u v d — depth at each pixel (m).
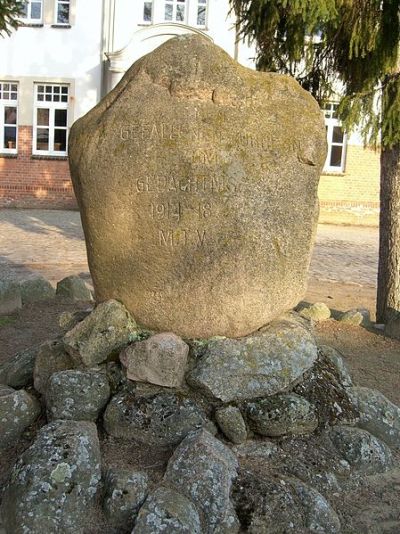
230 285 4.06
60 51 20.41
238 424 3.63
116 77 19.78
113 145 4.04
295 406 3.74
